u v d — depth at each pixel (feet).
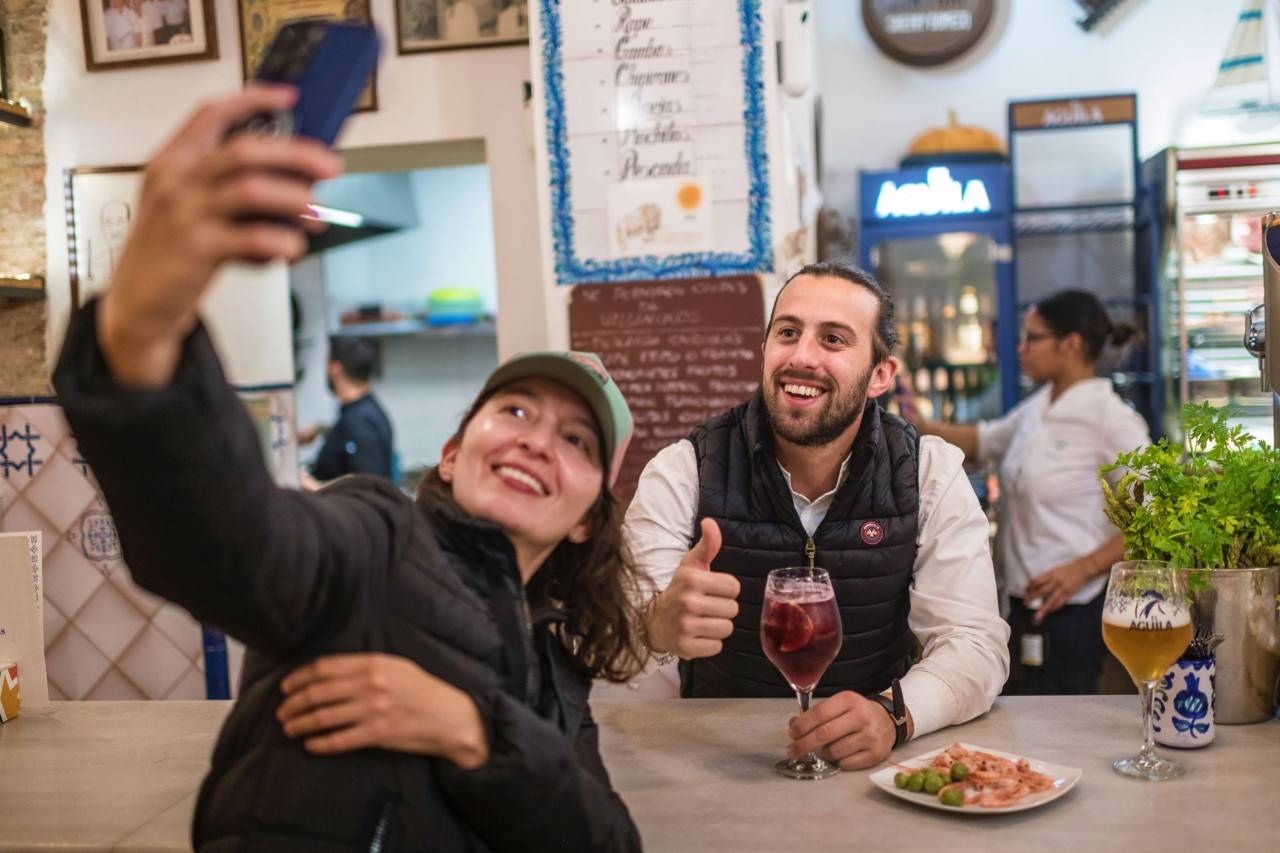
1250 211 14.88
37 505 10.40
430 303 21.01
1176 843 4.07
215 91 12.77
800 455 6.81
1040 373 12.56
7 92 12.96
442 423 22.20
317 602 3.23
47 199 13.06
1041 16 17.47
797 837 4.23
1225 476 5.46
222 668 10.40
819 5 17.94
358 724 3.28
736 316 10.59
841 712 5.08
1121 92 17.30
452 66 12.49
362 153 13.04
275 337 13.08
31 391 13.12
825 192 18.10
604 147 10.60
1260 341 6.22
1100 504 11.84
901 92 17.84
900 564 6.79
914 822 4.34
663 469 7.23
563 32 10.53
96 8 12.82
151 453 2.59
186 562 2.79
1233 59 16.34
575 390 4.15
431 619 3.51
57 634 10.52
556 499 4.01
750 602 6.95
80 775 5.19
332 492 3.68
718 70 10.37
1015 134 17.15
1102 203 16.35
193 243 2.25
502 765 3.40
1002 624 6.38
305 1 12.57
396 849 3.35
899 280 16.84
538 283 12.51
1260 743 5.14
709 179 10.49
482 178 21.76
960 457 6.98
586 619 4.63
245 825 3.34
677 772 5.01
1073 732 5.41
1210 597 5.33
